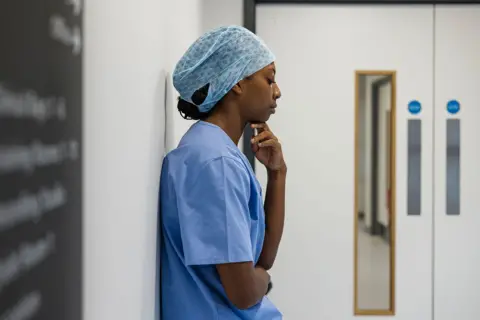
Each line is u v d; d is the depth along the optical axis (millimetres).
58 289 754
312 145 3451
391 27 3432
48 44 695
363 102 3449
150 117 1504
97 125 976
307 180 3451
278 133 3453
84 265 898
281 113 3451
